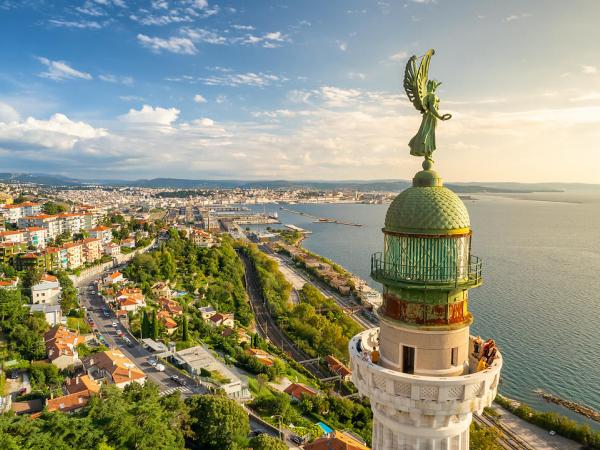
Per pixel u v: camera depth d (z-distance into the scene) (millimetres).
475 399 18125
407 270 18719
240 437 88000
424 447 18609
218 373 123938
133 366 123750
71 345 131000
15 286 172875
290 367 146875
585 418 120875
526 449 107250
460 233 18281
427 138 19844
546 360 150000
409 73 20719
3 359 122562
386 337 19734
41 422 67812
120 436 68562
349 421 114250
